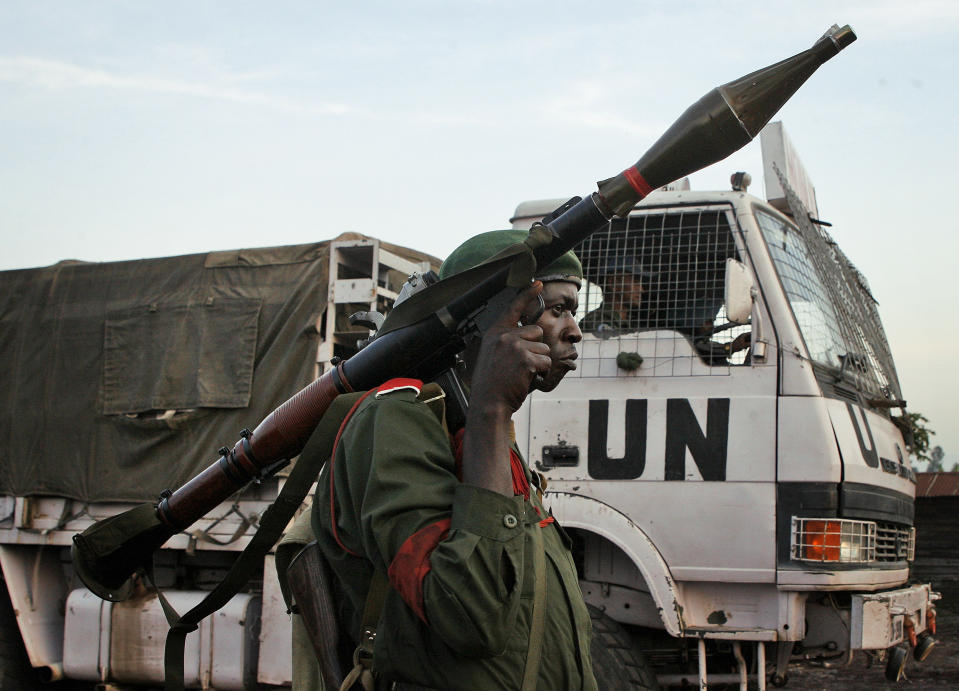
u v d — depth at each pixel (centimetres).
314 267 520
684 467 433
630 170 182
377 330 220
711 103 177
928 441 1198
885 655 490
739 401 431
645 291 467
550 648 184
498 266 182
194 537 503
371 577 187
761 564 417
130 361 556
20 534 570
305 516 228
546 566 191
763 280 446
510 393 172
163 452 538
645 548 424
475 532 164
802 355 432
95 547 229
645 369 447
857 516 427
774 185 531
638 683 405
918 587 489
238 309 532
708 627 419
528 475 206
